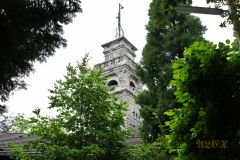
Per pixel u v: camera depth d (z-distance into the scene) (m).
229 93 5.12
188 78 5.39
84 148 11.75
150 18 22.58
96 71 14.02
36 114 12.87
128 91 36.47
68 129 12.83
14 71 6.48
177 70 5.48
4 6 5.89
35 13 6.54
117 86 37.03
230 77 5.15
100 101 13.22
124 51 39.66
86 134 12.74
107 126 13.00
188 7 7.39
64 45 7.48
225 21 6.36
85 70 13.83
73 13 7.24
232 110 5.07
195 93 5.30
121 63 38.12
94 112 12.98
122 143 12.96
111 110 13.48
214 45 5.38
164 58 20.94
